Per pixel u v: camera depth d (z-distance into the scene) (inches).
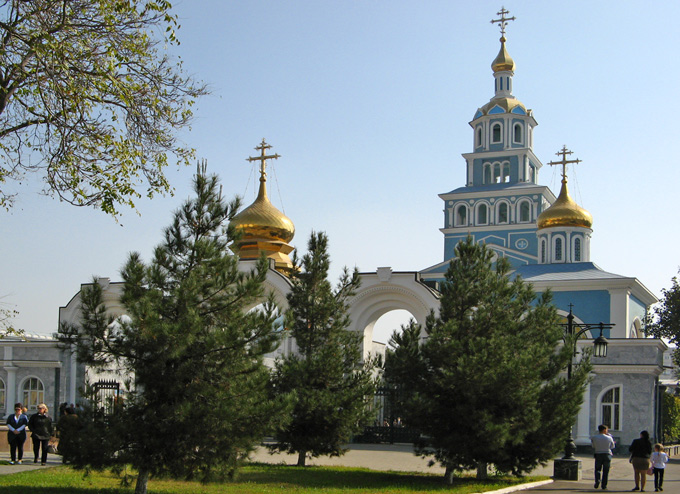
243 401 647.8
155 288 661.3
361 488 778.8
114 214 737.6
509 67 2554.1
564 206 2151.8
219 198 706.2
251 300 685.9
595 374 1354.6
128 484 664.4
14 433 872.9
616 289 1902.1
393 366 885.8
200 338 650.2
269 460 1083.9
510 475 971.9
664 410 1594.5
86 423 642.2
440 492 762.8
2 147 726.5
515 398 832.9
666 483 980.6
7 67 677.9
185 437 633.6
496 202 2395.4
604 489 880.3
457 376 831.7
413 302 1374.3
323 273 1018.7
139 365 644.1
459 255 928.3
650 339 1389.0
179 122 768.3
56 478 756.6
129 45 715.4
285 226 1736.0
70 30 695.1
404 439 1389.0
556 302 1948.8
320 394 944.3
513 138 2486.5
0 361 1647.4
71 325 663.8
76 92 684.1
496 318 887.7
